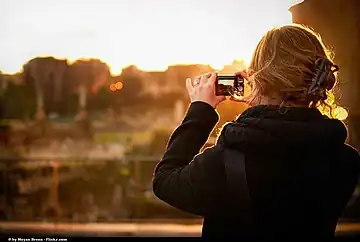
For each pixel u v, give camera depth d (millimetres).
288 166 1601
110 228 7957
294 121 1637
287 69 1665
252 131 1617
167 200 1673
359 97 6035
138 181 9914
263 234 1610
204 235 1657
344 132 1673
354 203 6773
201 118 1779
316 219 1634
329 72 1657
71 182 9898
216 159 1630
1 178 9805
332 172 1659
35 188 9766
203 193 1610
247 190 1589
